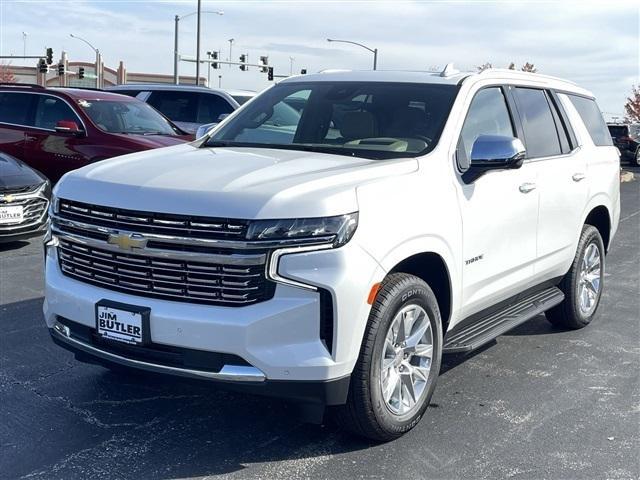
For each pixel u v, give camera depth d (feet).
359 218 12.54
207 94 51.21
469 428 14.93
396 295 13.25
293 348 12.10
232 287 12.07
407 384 14.14
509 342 20.85
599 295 22.85
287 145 16.52
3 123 39.24
